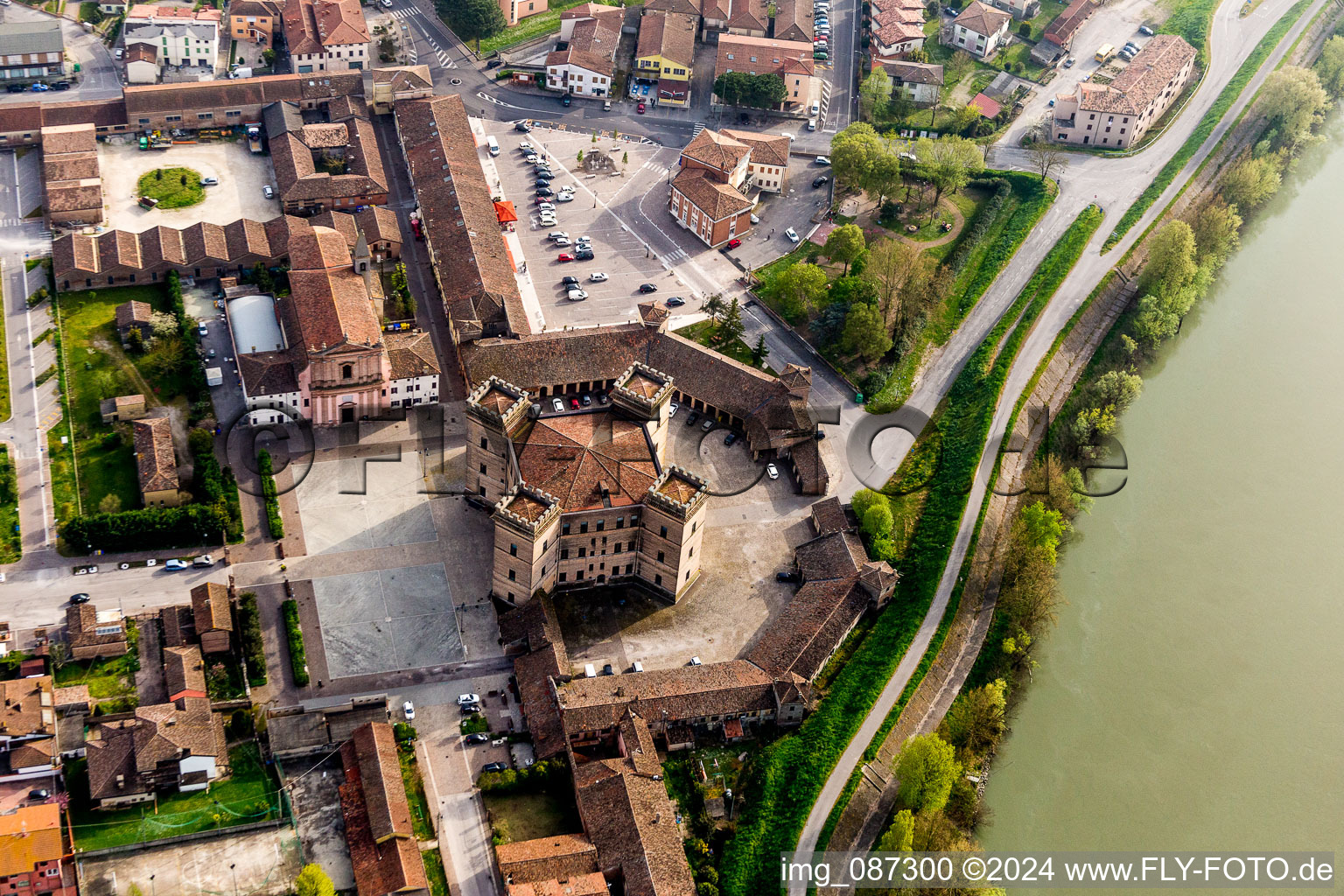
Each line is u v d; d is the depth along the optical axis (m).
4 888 189.12
